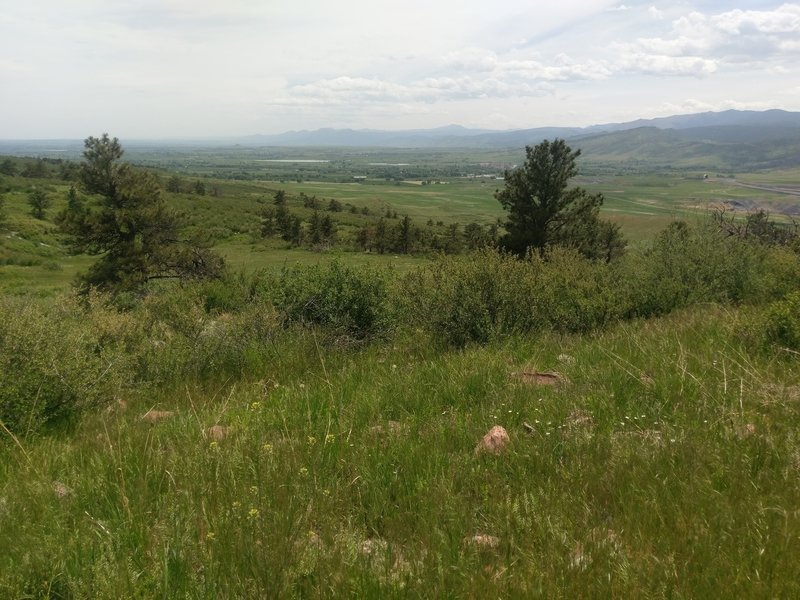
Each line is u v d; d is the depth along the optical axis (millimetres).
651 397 4344
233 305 12266
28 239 55719
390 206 179750
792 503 2750
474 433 3963
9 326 5469
